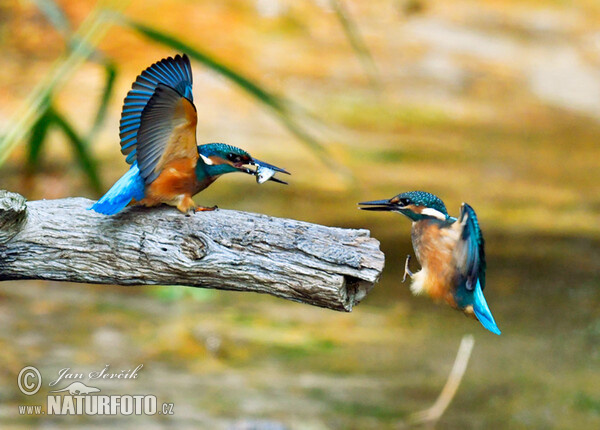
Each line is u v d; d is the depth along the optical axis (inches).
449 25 1183.6
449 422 391.2
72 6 936.9
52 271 212.8
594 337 495.8
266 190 698.8
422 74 1031.0
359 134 842.8
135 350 446.9
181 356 445.7
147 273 210.2
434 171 779.4
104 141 730.2
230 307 530.0
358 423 380.8
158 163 211.2
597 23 1251.2
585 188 776.3
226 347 462.6
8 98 761.6
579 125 959.6
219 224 208.5
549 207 722.2
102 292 536.7
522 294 559.5
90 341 452.8
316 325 509.4
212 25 1005.2
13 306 494.0
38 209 214.7
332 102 902.4
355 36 401.1
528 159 837.8
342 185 721.0
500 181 770.8
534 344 490.3
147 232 210.2
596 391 426.0
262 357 455.2
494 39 1161.4
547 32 1206.9
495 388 428.5
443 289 220.1
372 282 201.9
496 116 955.3
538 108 998.4
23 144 703.1
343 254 199.3
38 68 831.7
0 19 898.1
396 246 622.2
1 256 209.9
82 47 353.1
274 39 1025.5
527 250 629.6
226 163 223.1
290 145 792.9
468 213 214.5
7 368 408.5
